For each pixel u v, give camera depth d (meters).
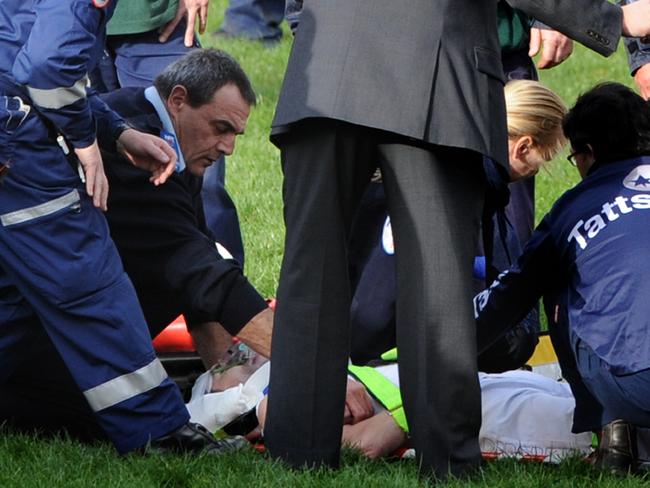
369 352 20.95
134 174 19.36
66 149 17.28
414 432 16.88
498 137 16.69
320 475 17.06
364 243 20.92
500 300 18.67
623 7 17.14
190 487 16.98
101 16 16.83
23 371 19.12
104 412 17.97
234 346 20.66
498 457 18.28
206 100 19.55
